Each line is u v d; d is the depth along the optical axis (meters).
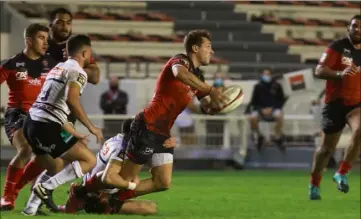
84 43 23.56
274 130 55.69
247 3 78.12
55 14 27.44
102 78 57.44
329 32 78.81
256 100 55.78
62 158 24.34
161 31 73.88
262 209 28.53
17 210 26.33
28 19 66.81
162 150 24.23
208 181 43.66
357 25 30.75
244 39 74.75
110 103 53.16
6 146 52.28
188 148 54.06
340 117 31.38
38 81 26.69
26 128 24.02
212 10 77.62
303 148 55.97
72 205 24.95
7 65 26.45
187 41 23.20
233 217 25.42
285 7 79.19
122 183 24.00
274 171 53.28
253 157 55.47
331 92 31.25
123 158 24.14
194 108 23.55
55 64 27.09
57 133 23.73
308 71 58.69
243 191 37.00
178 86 23.22
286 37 77.00
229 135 54.75
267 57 72.75
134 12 76.00
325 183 43.50
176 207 29.00
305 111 58.53
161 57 70.50
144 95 54.66
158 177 24.61
